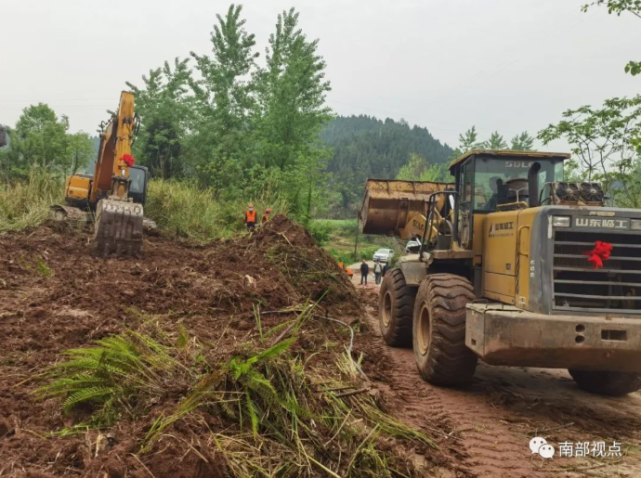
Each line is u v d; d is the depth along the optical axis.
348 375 5.00
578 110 10.90
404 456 3.79
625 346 4.67
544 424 4.96
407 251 8.80
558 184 5.40
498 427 4.82
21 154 38.06
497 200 6.25
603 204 5.38
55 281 8.27
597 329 4.68
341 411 3.97
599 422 5.13
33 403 3.68
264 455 3.23
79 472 2.75
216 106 29.64
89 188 14.93
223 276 8.38
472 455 4.19
